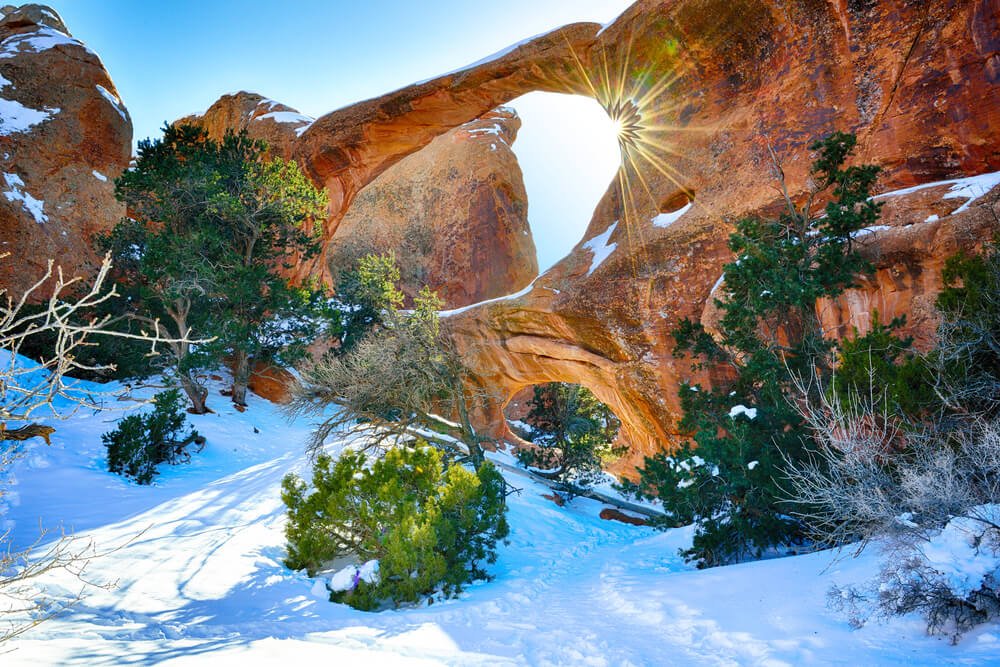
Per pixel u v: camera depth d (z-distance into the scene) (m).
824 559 7.19
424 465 10.88
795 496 8.81
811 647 4.84
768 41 22.56
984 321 7.42
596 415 27.38
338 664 5.29
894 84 18.94
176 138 29.69
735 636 5.41
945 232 14.98
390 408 19.27
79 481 14.97
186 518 12.48
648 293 23.06
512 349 27.50
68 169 33.50
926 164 18.00
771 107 21.81
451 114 33.50
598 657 5.37
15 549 9.11
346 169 36.12
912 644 4.52
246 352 26.80
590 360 24.73
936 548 4.89
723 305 13.63
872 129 19.11
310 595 8.70
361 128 34.16
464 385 21.05
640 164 26.12
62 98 34.31
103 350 25.28
